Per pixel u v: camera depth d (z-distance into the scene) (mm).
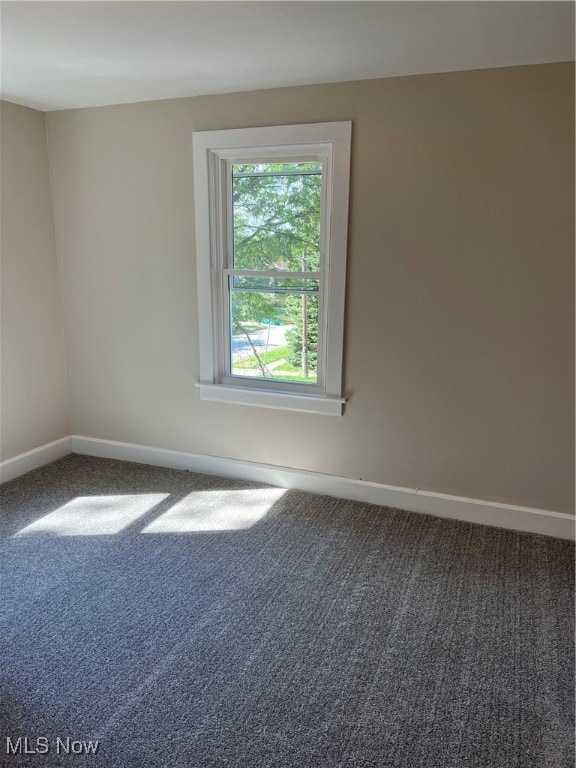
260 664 1873
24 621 2072
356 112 2611
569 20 1867
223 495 3127
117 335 3457
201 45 2143
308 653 1926
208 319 3164
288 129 2736
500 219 2480
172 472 3449
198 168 2967
